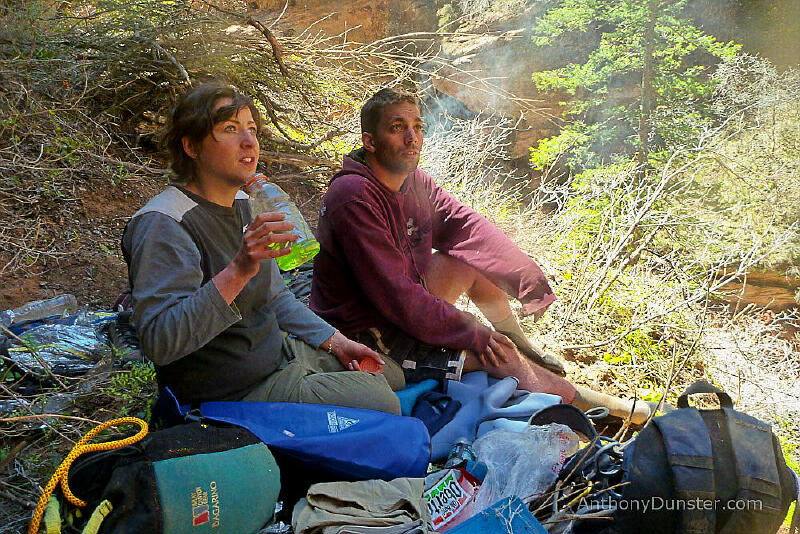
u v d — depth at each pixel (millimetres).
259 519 2061
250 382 2525
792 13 8961
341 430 2367
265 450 2135
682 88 6895
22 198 4039
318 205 5207
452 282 3443
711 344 4426
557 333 4227
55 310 3375
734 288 6496
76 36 4863
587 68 7344
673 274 4945
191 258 2303
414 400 2943
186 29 4965
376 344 3049
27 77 4348
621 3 6988
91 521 1850
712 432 2227
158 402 2400
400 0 11141
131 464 1952
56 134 4453
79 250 3961
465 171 5516
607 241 5145
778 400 4082
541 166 7285
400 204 3131
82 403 2795
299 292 3770
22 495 2363
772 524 2139
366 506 2178
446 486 2432
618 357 4121
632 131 7102
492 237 3393
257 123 2477
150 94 5031
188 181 2438
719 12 9188
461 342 3010
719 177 6648
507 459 2494
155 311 2184
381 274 2928
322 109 5867
